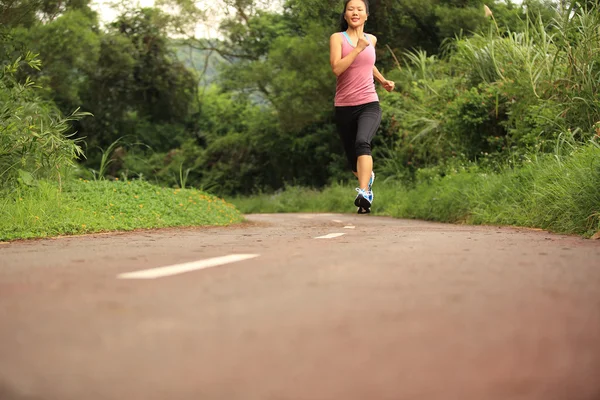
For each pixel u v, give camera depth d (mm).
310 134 30984
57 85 26578
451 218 9883
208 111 39969
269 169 32906
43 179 7633
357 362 1180
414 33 23156
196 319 1555
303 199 26422
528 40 11898
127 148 35875
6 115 7473
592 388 1032
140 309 1681
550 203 6641
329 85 26266
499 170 10719
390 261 2744
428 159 15469
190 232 6008
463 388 1029
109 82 34062
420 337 1369
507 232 5262
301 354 1234
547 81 10344
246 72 31750
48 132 7531
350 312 1638
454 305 1727
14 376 1086
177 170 34344
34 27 23188
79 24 26234
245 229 6680
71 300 1818
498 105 12289
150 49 35531
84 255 3289
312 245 3613
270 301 1796
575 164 6680
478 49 13203
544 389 1026
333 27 23375
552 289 1989
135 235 5527
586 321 1525
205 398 976
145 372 1114
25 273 2486
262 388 1027
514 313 1619
